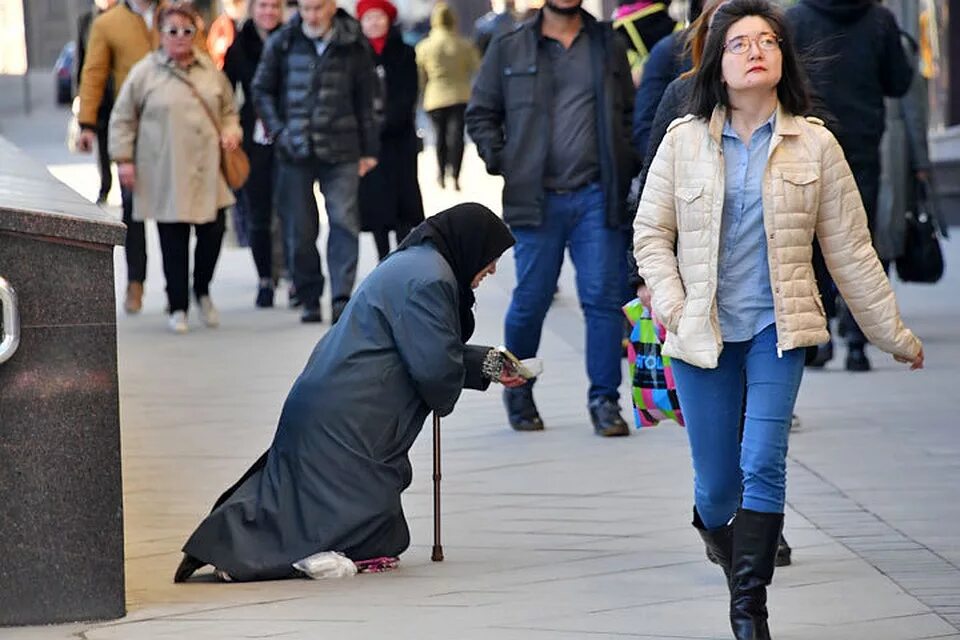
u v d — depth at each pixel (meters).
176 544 22.22
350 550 20.53
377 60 42.62
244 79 43.47
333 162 39.53
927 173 36.19
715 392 17.56
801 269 17.14
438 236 21.17
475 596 19.30
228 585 20.20
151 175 39.53
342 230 39.94
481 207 21.39
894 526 22.33
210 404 31.72
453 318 20.81
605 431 28.52
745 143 17.30
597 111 28.52
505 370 21.22
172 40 39.31
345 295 40.09
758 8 17.19
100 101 41.78
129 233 42.75
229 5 49.56
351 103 39.50
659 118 19.52
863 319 17.62
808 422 29.20
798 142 17.20
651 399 20.06
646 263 17.58
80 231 17.97
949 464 25.84
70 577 18.27
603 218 28.45
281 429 20.84
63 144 105.88
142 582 20.34
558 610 18.59
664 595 19.20
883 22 30.16
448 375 20.70
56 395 18.11
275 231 47.19
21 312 17.89
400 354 20.73
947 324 40.00
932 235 36.28
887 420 29.23
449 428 29.66
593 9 103.31
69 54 134.25
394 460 20.80
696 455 17.78
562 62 28.59
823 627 17.86
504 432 29.16
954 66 62.91
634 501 24.00
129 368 35.53
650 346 20.00
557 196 28.64
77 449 18.20
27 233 17.80
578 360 36.16
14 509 18.08
